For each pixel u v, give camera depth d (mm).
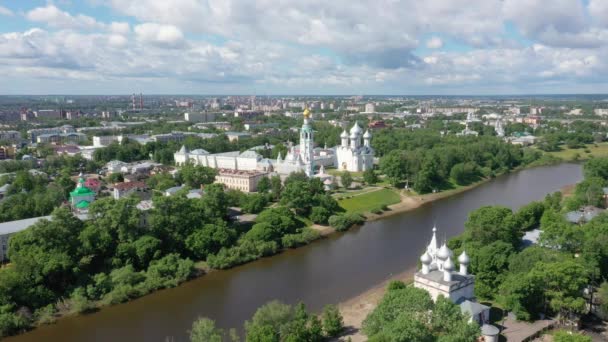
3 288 134750
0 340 128500
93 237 162875
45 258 148250
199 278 170375
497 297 134125
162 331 132375
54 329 134375
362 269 176750
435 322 98688
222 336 125625
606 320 125688
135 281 159500
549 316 126438
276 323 113312
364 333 113875
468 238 157625
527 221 197125
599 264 140250
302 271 176000
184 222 185375
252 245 190500
